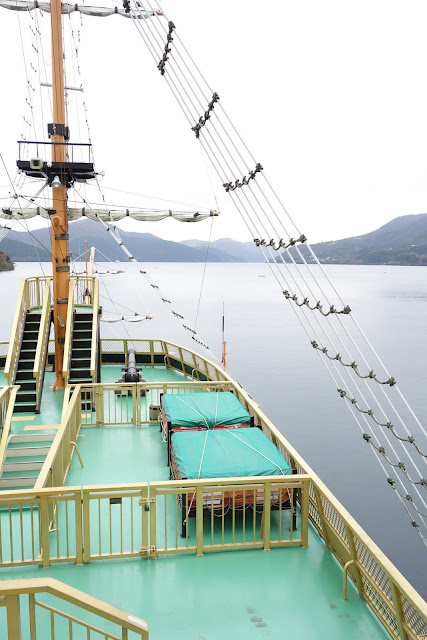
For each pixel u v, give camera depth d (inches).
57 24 568.4
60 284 574.9
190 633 199.6
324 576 239.0
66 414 370.0
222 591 226.1
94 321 605.0
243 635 199.0
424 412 1712.6
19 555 256.8
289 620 207.9
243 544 259.4
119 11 618.8
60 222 566.9
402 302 6427.2
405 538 973.8
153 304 5674.2
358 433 1541.6
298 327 3912.4
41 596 221.0
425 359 2625.5
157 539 272.7
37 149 579.2
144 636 150.3
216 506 280.7
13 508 316.8
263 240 324.8
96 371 568.7
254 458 291.7
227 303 6195.9
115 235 668.7
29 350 533.3
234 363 2524.6
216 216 700.7
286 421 1646.2
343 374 2273.6
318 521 278.8
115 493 244.5
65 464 352.2
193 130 400.5
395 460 1328.7
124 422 467.8
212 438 323.6
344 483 1203.9
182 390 612.1
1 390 374.0
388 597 198.4
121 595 222.1
